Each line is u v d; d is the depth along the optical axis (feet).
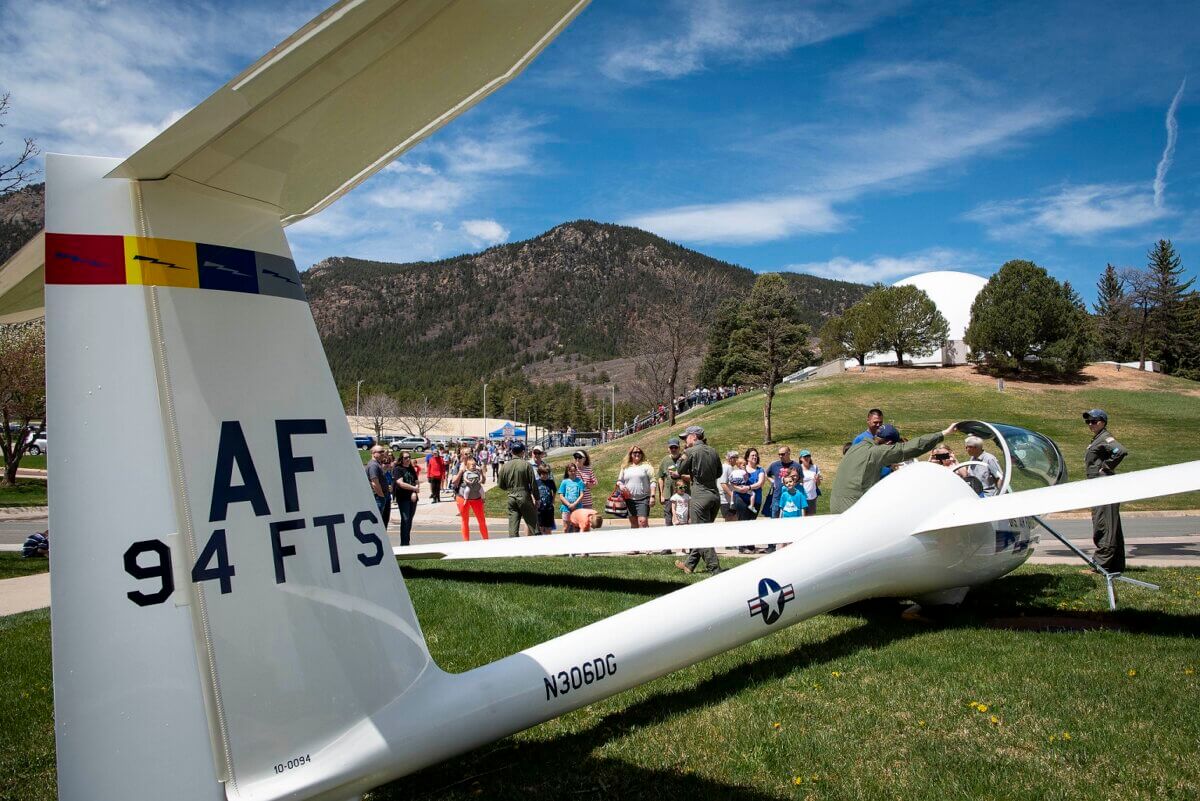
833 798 9.06
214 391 6.47
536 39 5.08
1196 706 11.57
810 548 13.82
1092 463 22.16
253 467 6.64
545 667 8.99
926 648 15.01
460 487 38.22
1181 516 46.39
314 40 4.45
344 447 7.41
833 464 76.89
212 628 6.23
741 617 11.78
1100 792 9.04
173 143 5.43
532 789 9.48
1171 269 211.00
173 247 6.32
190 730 6.06
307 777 6.65
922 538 15.92
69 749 5.62
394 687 7.54
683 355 119.14
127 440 6.01
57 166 5.96
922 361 147.84
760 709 11.88
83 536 5.79
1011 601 19.29
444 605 19.58
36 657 16.22
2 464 109.60
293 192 6.54
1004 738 10.62
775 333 87.25
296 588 6.82
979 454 20.51
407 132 5.75
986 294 135.44
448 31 4.70
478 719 8.13
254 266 6.82
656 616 10.49
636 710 12.01
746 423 101.24
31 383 80.94
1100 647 14.88
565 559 29.78
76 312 5.92
